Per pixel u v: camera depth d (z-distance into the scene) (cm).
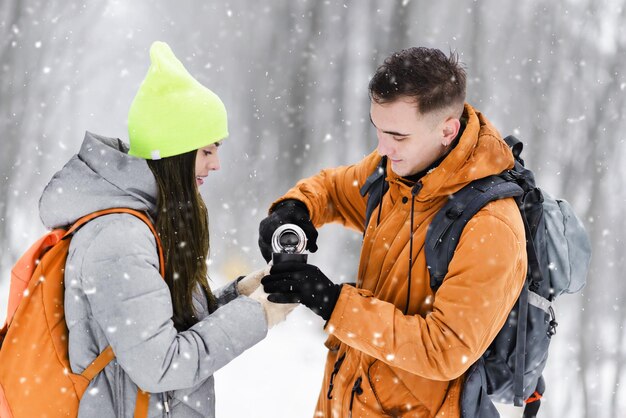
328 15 1226
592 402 587
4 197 899
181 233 209
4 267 798
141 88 209
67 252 195
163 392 201
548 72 928
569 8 961
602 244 743
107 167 196
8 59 977
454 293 193
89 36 1088
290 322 750
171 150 206
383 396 216
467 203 199
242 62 1253
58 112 1017
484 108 976
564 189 814
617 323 686
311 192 249
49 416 196
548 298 219
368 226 229
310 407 539
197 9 1285
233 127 1200
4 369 193
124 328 187
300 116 1198
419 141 204
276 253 205
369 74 1201
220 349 198
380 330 195
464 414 208
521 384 211
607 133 841
